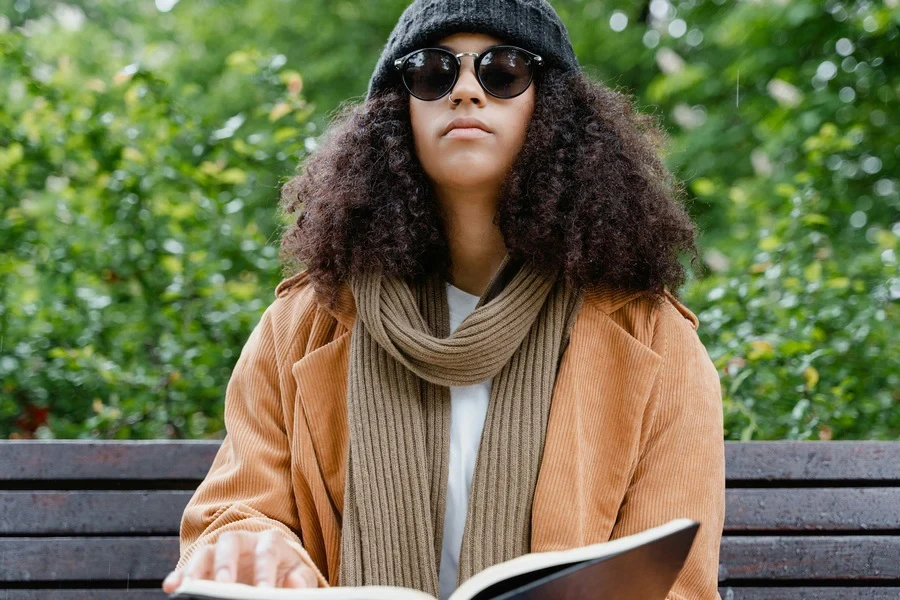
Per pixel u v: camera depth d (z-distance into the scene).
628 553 1.04
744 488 1.87
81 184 2.87
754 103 4.61
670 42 5.46
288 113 2.87
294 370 1.53
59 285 2.72
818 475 1.86
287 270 1.81
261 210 3.12
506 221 1.51
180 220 2.73
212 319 2.57
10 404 2.56
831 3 4.25
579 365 1.48
